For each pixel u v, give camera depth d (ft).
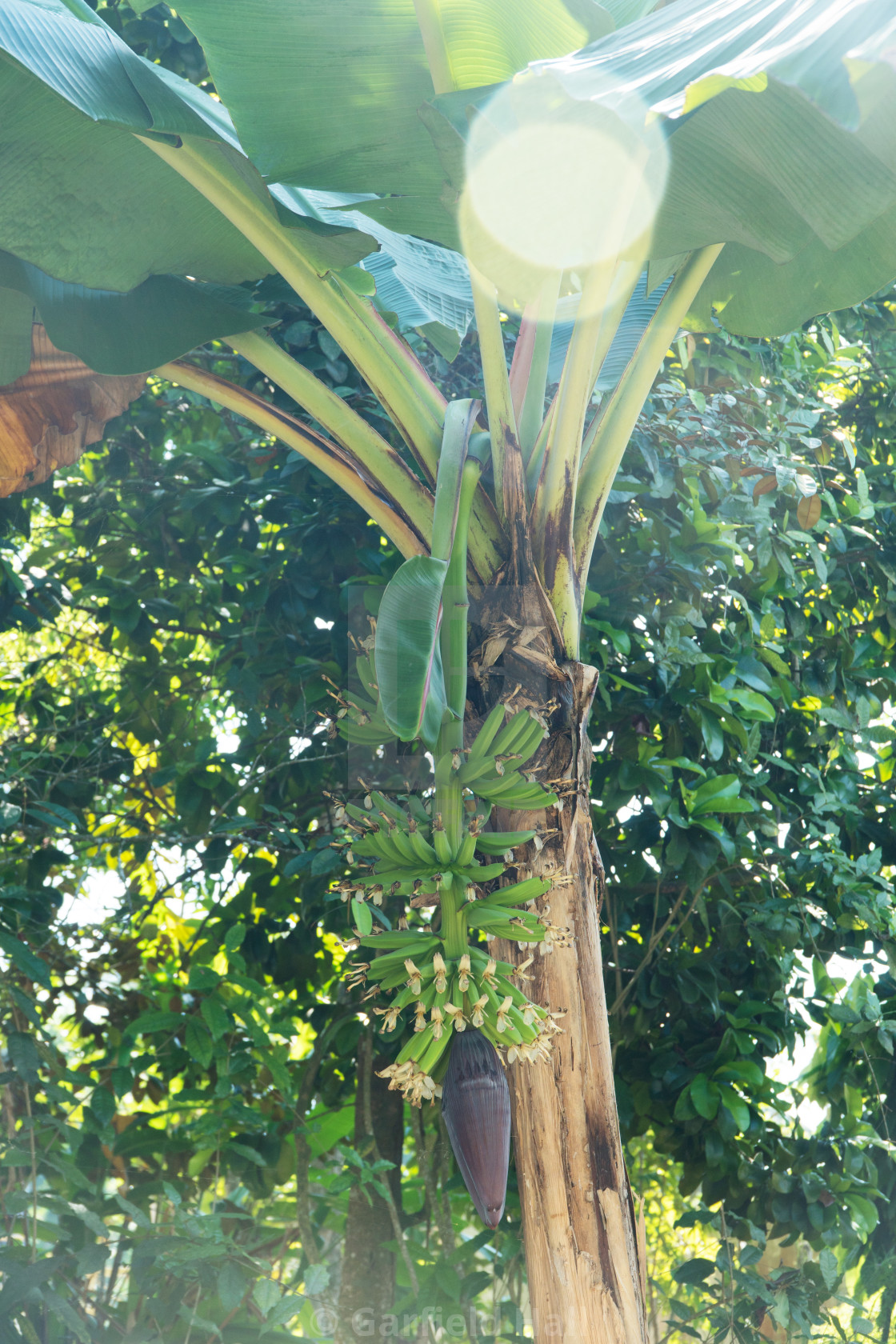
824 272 7.58
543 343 7.04
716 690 9.90
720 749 9.79
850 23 4.17
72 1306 8.76
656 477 9.85
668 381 11.28
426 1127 10.89
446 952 5.24
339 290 7.07
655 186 5.68
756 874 10.93
